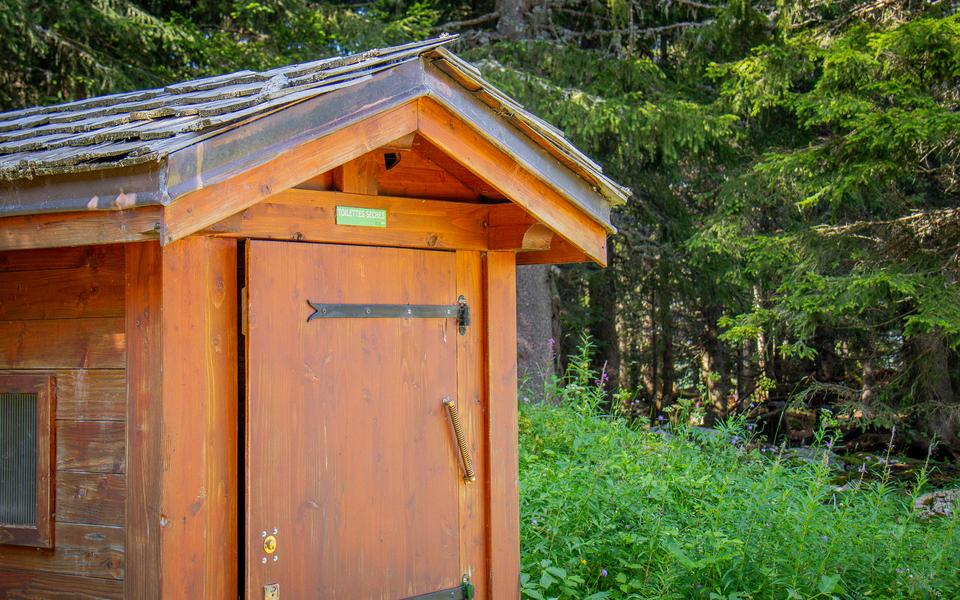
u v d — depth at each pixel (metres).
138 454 3.05
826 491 5.34
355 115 3.02
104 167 2.66
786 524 5.16
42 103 10.02
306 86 3.09
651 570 4.93
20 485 3.30
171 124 2.86
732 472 6.30
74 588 3.17
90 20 9.62
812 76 11.15
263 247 3.23
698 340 20.27
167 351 3.01
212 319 3.15
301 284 3.32
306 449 3.31
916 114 8.23
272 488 3.22
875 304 9.77
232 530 3.18
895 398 11.45
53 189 2.83
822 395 15.76
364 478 3.47
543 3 12.71
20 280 3.32
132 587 3.05
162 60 10.85
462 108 3.29
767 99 10.63
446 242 3.78
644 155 13.36
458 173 3.82
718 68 10.48
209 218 2.73
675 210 14.15
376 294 3.54
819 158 9.22
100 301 3.16
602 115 10.61
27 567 3.26
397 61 3.17
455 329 3.80
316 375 3.35
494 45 11.84
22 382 3.27
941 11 10.12
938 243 10.04
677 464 6.30
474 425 3.86
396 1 12.58
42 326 3.27
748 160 12.84
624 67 11.87
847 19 11.30
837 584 4.86
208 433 3.12
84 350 3.18
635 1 12.76
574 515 5.27
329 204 3.42
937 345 10.08
